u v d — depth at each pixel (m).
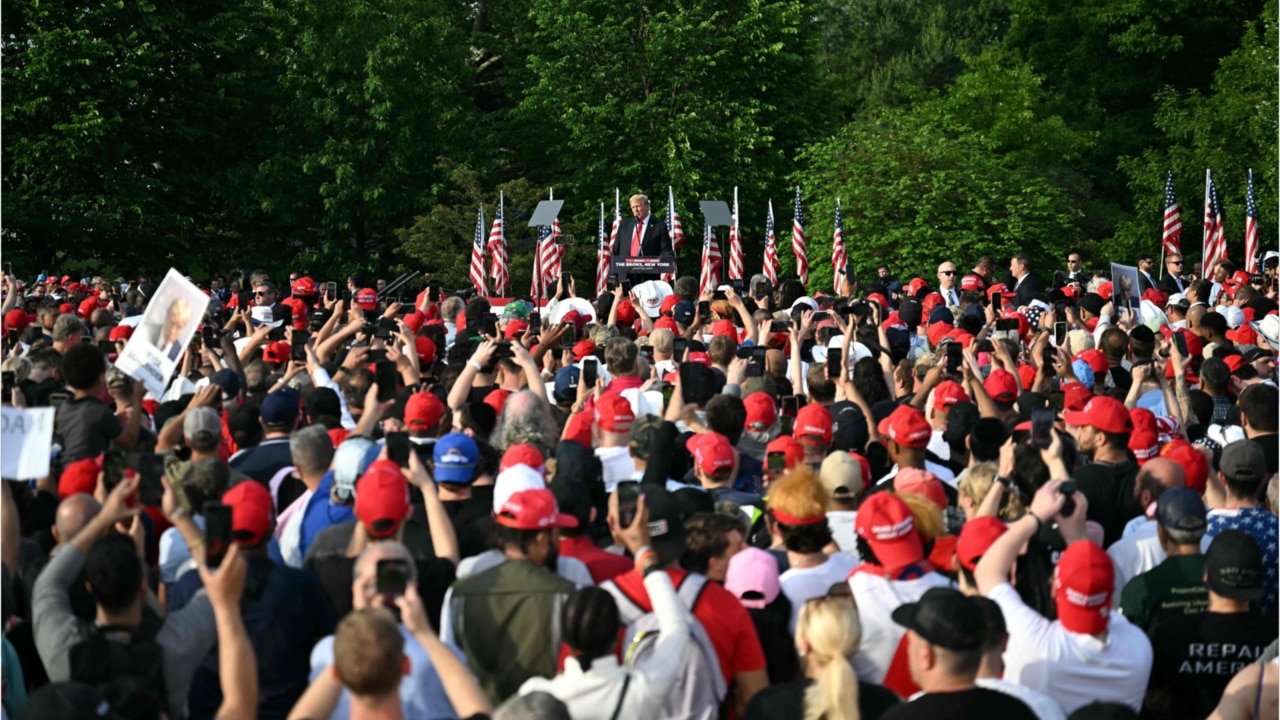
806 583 8.69
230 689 6.94
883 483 11.10
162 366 13.32
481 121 71.94
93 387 11.94
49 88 62.25
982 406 13.65
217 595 7.02
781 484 8.83
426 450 11.85
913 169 58.62
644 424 10.87
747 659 7.88
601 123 69.94
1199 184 65.19
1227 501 10.45
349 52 67.38
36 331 21.98
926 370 15.56
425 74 68.25
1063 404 14.30
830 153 60.91
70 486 9.59
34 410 8.91
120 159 64.75
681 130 68.44
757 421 12.48
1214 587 8.67
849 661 8.16
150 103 65.62
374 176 67.62
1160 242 67.62
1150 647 8.11
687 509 9.66
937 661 6.86
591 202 70.06
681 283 24.80
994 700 6.75
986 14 99.62
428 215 66.25
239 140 70.44
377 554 6.95
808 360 17.88
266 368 14.64
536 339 19.47
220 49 67.12
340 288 63.50
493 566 8.08
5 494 9.02
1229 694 7.97
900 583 8.23
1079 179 73.25
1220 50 77.50
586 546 8.95
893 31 104.19
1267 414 12.32
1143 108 78.94
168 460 9.62
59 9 63.25
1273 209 62.84
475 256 41.47
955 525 9.80
